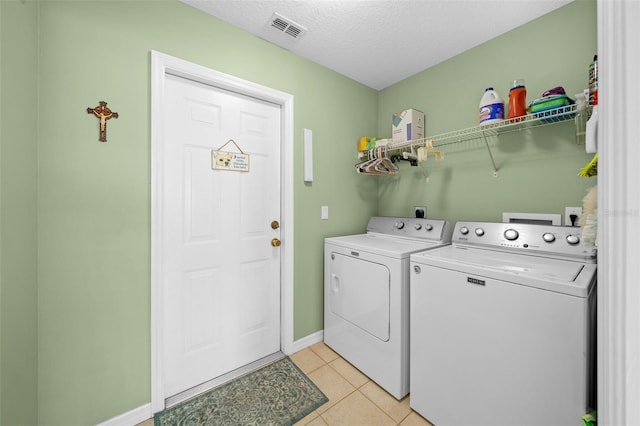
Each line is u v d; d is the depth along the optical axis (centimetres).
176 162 148
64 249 113
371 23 160
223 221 166
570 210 142
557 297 91
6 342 88
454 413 120
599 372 45
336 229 218
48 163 109
